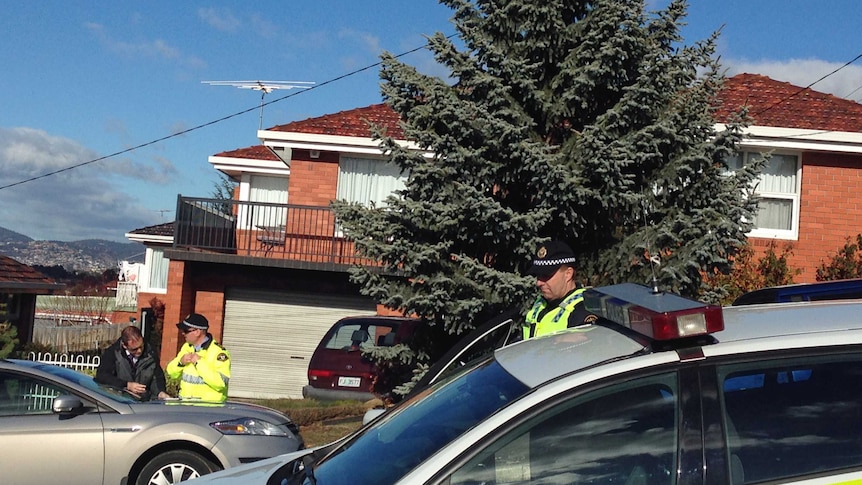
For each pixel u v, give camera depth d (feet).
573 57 32.91
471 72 33.09
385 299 34.32
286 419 25.64
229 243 62.90
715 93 33.47
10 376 23.35
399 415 12.45
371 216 34.42
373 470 10.94
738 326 11.12
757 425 10.14
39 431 22.59
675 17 33.12
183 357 28.68
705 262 31.81
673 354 10.28
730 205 32.40
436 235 33.91
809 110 55.06
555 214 32.07
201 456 23.16
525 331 17.19
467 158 32.22
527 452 10.01
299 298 61.46
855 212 53.36
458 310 32.17
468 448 10.00
